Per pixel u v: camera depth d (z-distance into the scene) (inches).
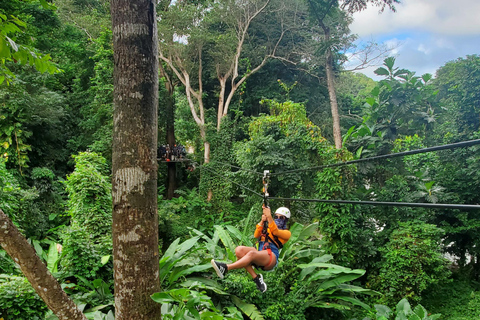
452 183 596.1
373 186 633.6
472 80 597.6
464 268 638.5
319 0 716.7
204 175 880.3
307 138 622.2
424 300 529.0
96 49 894.4
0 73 167.0
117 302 162.6
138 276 159.0
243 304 382.9
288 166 611.2
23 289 294.8
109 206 441.7
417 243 494.6
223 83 1031.6
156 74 168.6
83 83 1013.2
